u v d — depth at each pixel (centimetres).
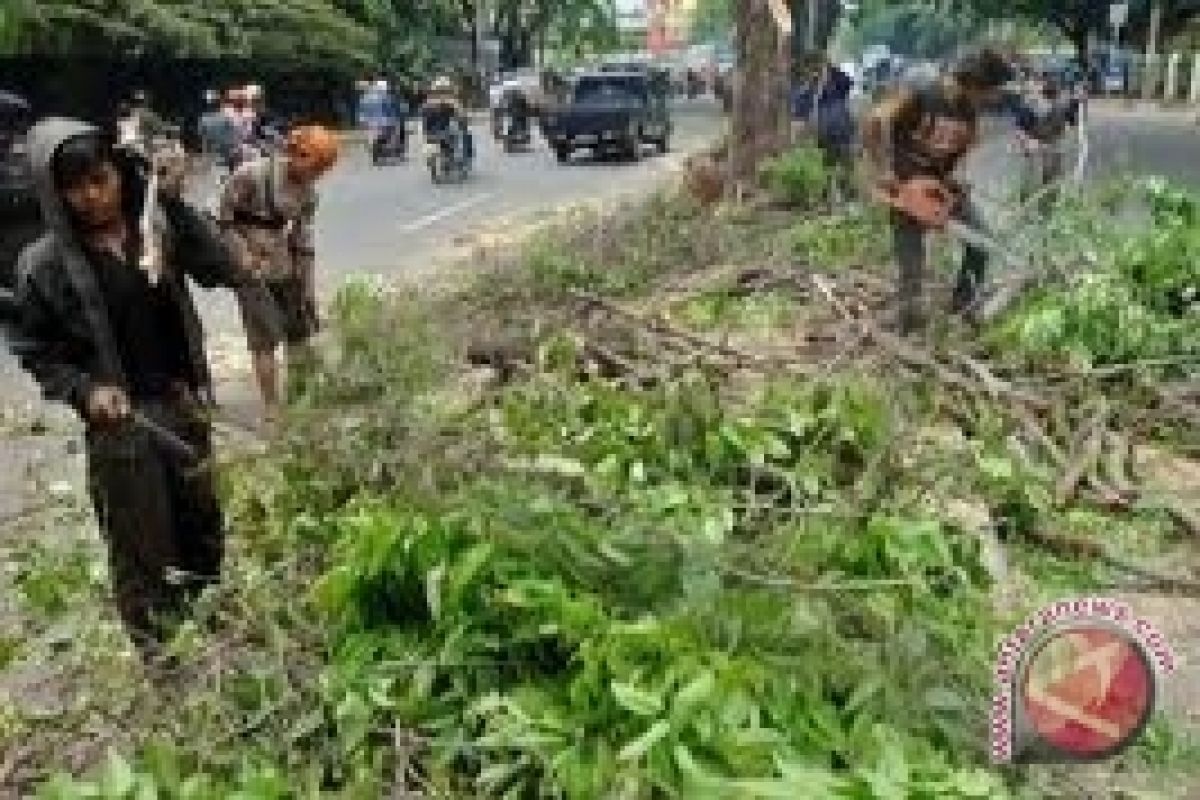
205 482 576
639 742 367
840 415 623
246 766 393
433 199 2659
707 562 445
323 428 573
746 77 1722
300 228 941
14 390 1142
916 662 426
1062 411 801
